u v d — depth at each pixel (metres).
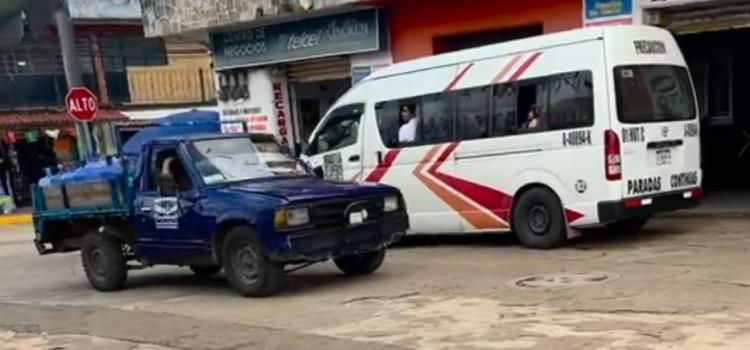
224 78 19.58
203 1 18.34
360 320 7.54
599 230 11.62
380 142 12.35
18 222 24.05
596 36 10.02
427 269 9.98
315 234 8.67
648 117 10.26
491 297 7.99
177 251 9.66
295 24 17.62
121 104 29.05
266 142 10.44
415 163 11.93
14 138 27.20
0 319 9.12
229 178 9.52
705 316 6.63
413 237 13.02
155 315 8.62
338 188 9.22
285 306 8.46
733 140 15.49
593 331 6.44
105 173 10.42
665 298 7.32
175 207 9.54
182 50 30.11
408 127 12.02
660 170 10.34
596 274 8.66
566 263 9.47
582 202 10.14
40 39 27.53
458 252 11.19
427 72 11.88
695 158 10.91
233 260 9.12
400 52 16.19
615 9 12.91
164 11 19.28
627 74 10.05
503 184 10.95
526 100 10.69
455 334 6.73
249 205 8.80
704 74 15.63
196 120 18.73
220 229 9.13
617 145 9.87
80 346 7.50
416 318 7.41
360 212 9.08
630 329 6.41
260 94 18.88
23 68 27.97
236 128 19.25
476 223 11.34
